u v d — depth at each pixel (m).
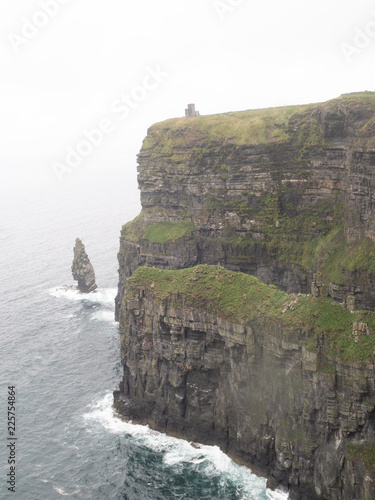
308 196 108.31
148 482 86.25
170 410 97.88
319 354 77.81
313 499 79.75
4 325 144.38
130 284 103.75
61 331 139.62
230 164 118.88
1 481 87.81
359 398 73.50
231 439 91.94
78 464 91.06
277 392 83.44
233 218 118.88
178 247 126.19
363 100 96.12
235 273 96.50
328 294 88.25
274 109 122.44
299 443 80.44
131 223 144.62
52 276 185.00
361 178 85.50
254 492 83.12
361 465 72.62
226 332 88.75
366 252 84.38
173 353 95.44
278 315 83.56
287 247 109.88
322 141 104.31
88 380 115.44
